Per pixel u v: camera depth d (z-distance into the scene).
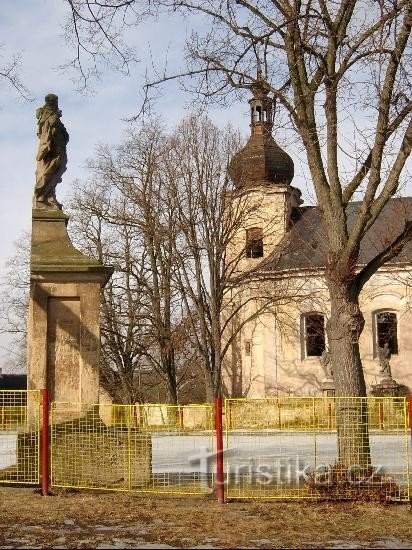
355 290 12.31
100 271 14.17
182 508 10.70
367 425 11.84
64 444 12.26
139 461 12.44
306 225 42.62
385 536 8.90
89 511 10.41
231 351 44.62
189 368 42.75
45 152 15.00
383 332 42.00
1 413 13.19
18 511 10.37
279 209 44.94
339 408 11.90
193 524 9.57
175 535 8.91
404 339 41.06
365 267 12.40
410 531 9.19
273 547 8.28
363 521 9.80
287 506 10.84
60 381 13.80
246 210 40.03
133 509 10.57
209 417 14.11
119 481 12.36
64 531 9.12
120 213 40.34
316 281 41.81
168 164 38.22
